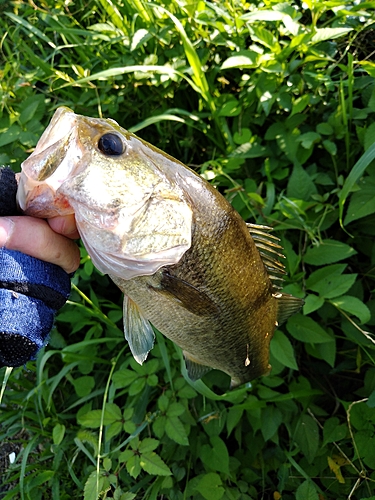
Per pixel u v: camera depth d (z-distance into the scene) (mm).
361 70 321
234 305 235
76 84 350
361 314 294
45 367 384
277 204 319
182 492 332
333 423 329
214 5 338
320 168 351
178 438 306
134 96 374
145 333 241
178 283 216
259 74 333
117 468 306
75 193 189
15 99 368
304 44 316
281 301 272
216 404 337
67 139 187
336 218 326
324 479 330
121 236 199
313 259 315
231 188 340
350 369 350
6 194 200
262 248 255
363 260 357
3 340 189
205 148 377
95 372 379
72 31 356
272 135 339
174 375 335
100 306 374
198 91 337
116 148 197
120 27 364
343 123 323
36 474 347
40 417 362
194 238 214
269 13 308
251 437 346
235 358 260
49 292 197
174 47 356
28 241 191
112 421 317
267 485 345
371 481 312
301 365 363
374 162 315
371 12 330
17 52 382
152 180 203
